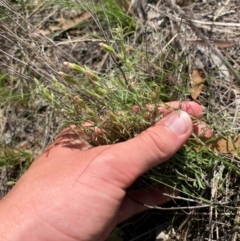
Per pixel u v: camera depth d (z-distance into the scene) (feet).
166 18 0.80
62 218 0.56
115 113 0.59
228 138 0.64
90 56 0.86
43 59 0.65
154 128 0.58
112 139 0.62
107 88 0.58
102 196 0.56
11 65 0.86
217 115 0.68
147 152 0.56
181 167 0.63
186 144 0.64
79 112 0.59
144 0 0.83
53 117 0.82
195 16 0.79
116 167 0.56
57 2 0.83
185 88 0.68
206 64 0.74
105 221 0.58
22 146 0.84
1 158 0.80
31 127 0.85
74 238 0.57
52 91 0.65
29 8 0.88
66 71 0.80
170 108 0.62
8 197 0.58
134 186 0.66
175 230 0.69
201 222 0.66
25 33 0.66
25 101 0.85
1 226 0.56
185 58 0.74
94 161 0.56
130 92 0.59
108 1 0.81
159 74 0.72
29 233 0.56
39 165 0.60
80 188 0.56
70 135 0.63
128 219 0.72
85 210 0.56
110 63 0.82
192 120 0.65
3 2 0.63
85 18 0.87
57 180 0.57
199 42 0.65
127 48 0.75
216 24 0.74
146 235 0.71
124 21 0.82
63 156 0.60
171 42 0.76
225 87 0.72
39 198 0.57
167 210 0.69
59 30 0.88
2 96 0.86
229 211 0.64
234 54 0.74
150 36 0.80
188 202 0.64
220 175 0.63
